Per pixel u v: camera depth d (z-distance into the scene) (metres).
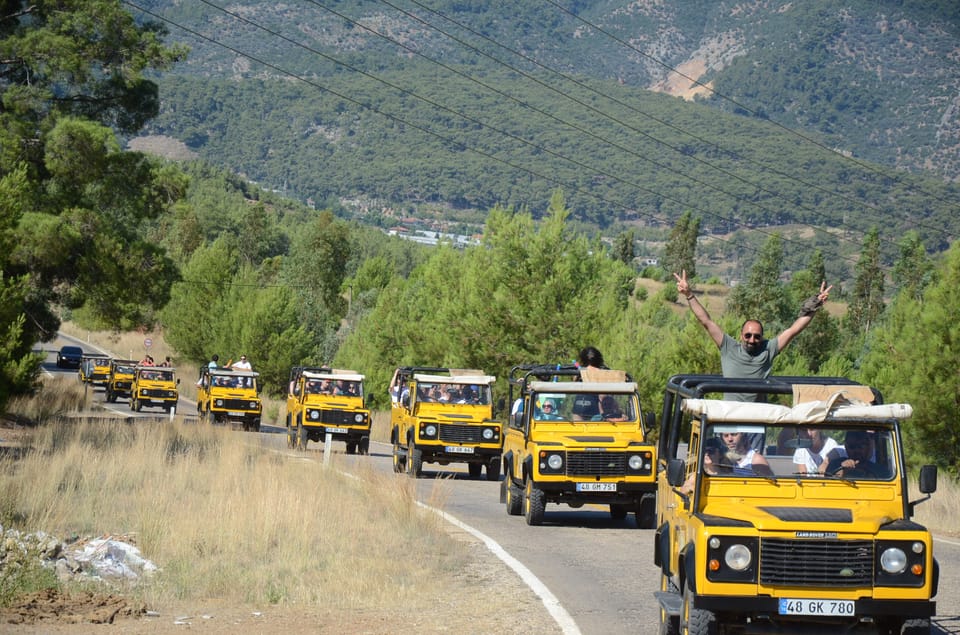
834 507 10.07
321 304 106.44
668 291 165.25
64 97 43.94
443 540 17.44
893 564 9.24
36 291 42.03
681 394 11.41
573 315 47.75
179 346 103.06
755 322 12.53
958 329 30.94
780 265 121.75
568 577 14.50
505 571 14.90
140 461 24.80
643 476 20.12
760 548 9.25
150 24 45.66
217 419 50.78
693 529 9.71
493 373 49.59
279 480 21.36
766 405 10.47
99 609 11.62
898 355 33.38
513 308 48.44
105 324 45.94
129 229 45.12
